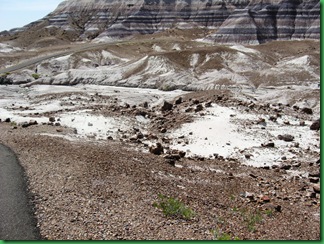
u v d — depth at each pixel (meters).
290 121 38.25
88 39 185.00
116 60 116.62
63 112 41.38
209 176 23.75
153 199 17.58
